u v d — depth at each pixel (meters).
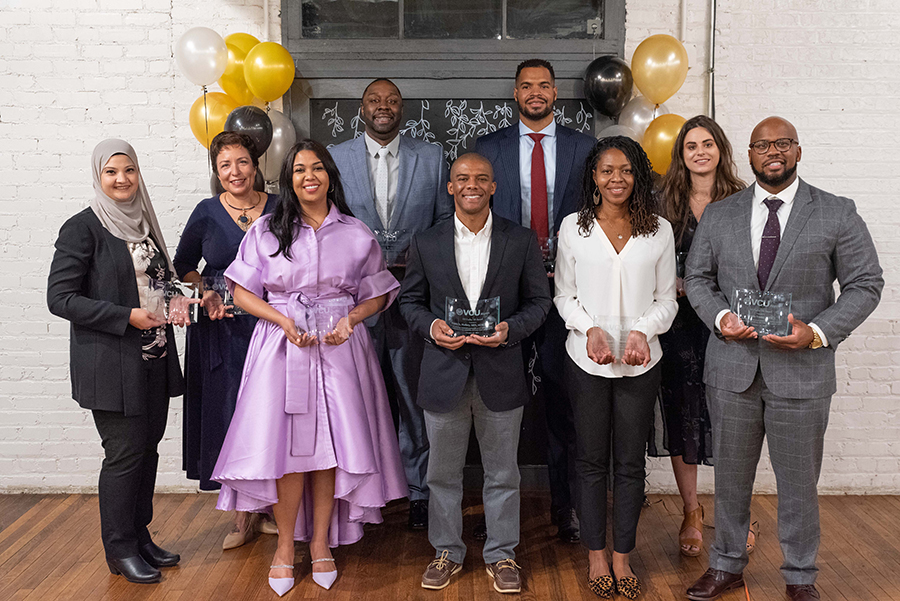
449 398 2.60
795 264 2.44
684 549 2.97
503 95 3.57
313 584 2.72
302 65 3.54
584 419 2.60
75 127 3.55
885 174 3.53
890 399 3.59
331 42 3.54
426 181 3.17
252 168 2.89
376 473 2.68
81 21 3.52
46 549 3.00
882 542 3.06
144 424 2.68
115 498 2.69
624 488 2.61
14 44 3.52
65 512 3.39
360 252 2.73
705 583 2.61
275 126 3.27
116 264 2.62
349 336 2.68
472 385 2.65
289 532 2.70
